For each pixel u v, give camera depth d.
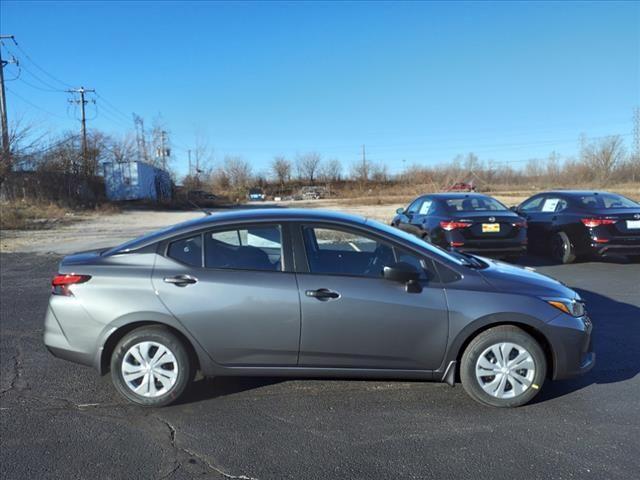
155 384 3.67
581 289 7.51
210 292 3.60
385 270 3.59
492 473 2.83
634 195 33.66
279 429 3.38
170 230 3.86
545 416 3.52
